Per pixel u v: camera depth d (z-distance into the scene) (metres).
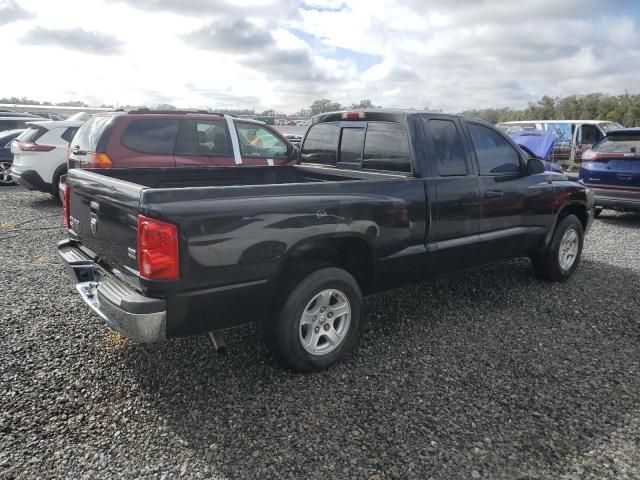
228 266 2.89
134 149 6.85
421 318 4.38
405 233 3.81
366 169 4.50
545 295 5.00
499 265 6.03
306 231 3.20
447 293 5.00
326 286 3.33
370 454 2.59
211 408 2.99
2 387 3.12
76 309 4.38
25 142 9.52
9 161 12.43
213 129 7.52
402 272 3.90
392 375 3.41
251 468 2.48
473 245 4.37
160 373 3.37
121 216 2.94
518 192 4.75
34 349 3.63
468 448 2.65
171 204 2.71
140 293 2.84
